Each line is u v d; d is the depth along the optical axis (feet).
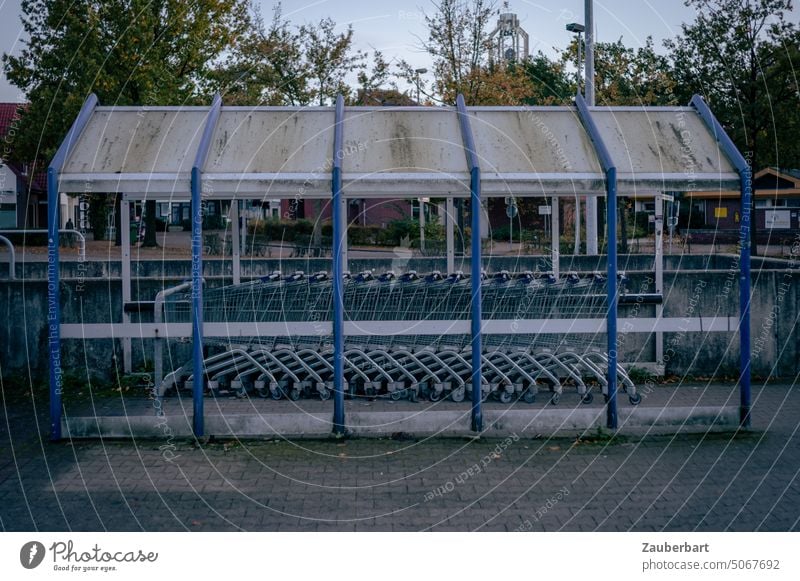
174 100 73.61
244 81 76.79
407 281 28.02
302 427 22.54
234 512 17.12
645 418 22.93
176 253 83.82
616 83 70.79
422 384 27.37
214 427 22.38
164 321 28.91
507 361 27.91
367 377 27.07
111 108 24.48
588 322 23.49
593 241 48.91
